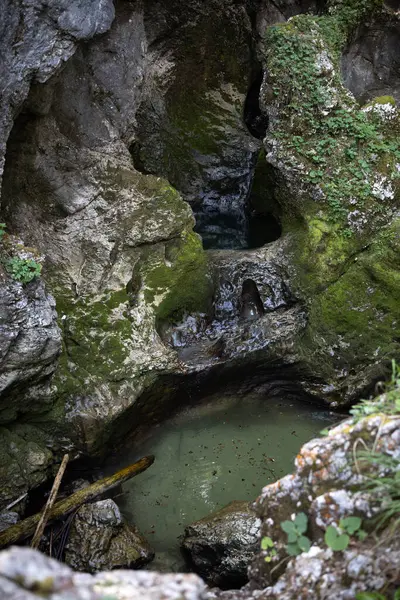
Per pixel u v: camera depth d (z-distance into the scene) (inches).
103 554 228.7
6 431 255.0
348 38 336.5
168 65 411.5
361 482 137.3
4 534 227.9
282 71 321.7
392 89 355.6
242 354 306.7
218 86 437.4
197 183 431.8
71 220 299.7
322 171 318.0
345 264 314.7
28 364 241.9
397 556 130.4
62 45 247.6
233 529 222.2
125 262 299.6
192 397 309.0
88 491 250.4
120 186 311.4
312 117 319.6
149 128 406.0
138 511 260.5
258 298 326.6
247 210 433.4
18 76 239.5
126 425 283.4
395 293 306.8
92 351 278.4
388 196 313.1
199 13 407.5
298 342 313.7
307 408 319.9
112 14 259.1
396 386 159.0
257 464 283.4
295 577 134.9
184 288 314.7
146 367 284.5
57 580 100.0
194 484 273.3
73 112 312.0
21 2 229.3
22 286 235.0
